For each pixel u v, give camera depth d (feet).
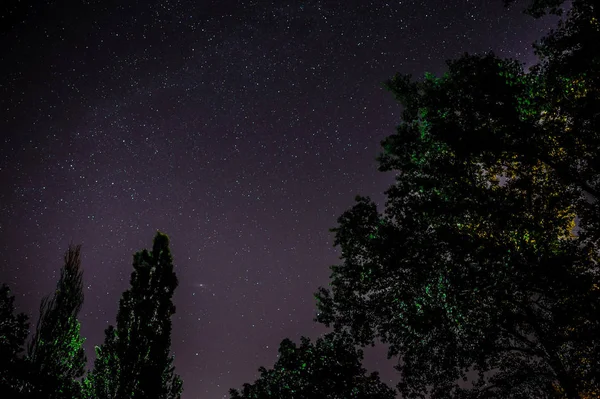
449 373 31.58
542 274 25.39
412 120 34.37
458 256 29.07
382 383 27.17
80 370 36.86
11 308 31.81
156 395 43.45
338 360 27.78
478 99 29.50
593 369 24.86
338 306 34.47
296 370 27.43
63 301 37.45
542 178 30.40
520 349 30.66
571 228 30.35
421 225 32.30
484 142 28.66
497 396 30.96
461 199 30.86
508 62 29.45
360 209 34.24
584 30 24.61
